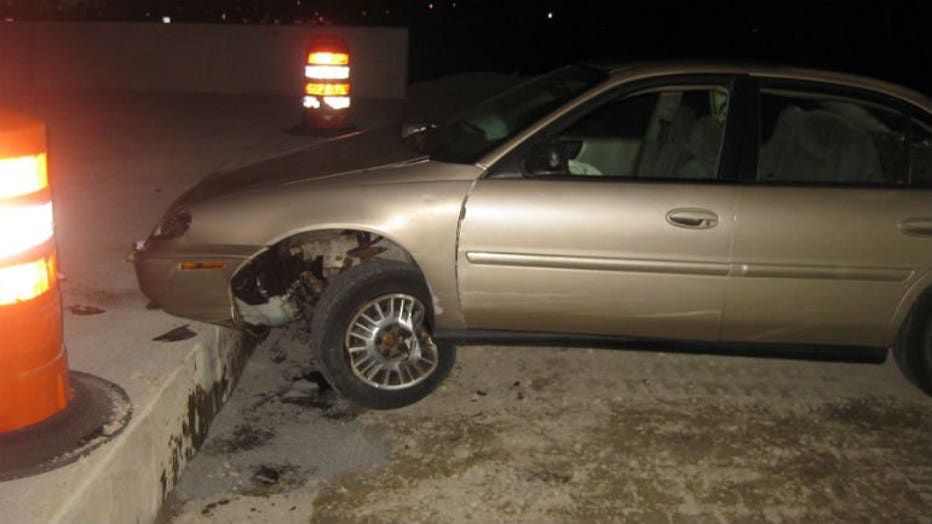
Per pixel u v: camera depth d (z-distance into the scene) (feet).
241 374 16.58
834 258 14.75
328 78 34.99
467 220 14.52
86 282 17.53
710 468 13.87
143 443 11.86
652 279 14.70
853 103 15.53
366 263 14.84
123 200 24.09
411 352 15.19
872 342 15.31
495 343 15.40
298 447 14.16
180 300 14.94
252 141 32.81
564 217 14.49
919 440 14.87
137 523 11.66
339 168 15.60
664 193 14.64
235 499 12.75
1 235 10.46
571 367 17.16
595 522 12.45
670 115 15.69
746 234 14.61
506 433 14.70
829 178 15.25
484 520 12.41
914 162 15.34
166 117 37.96
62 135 33.14
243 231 14.71
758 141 15.06
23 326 10.85
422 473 13.52
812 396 16.30
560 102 15.15
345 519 12.35
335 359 14.79
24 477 10.35
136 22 45.27
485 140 15.69
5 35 44.93
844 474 13.82
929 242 14.82
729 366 17.42
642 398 16.01
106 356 13.82
